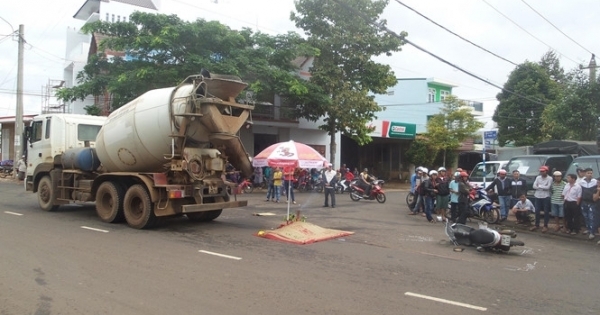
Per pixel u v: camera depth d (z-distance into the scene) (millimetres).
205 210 11391
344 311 5504
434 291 6488
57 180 13711
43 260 7633
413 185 17406
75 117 14500
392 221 14109
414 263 8273
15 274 6766
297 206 17750
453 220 13477
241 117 11531
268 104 26156
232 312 5379
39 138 14547
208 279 6762
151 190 10992
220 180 11883
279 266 7684
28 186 14836
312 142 30422
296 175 24344
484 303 6016
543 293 6637
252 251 8852
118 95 20203
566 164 16359
